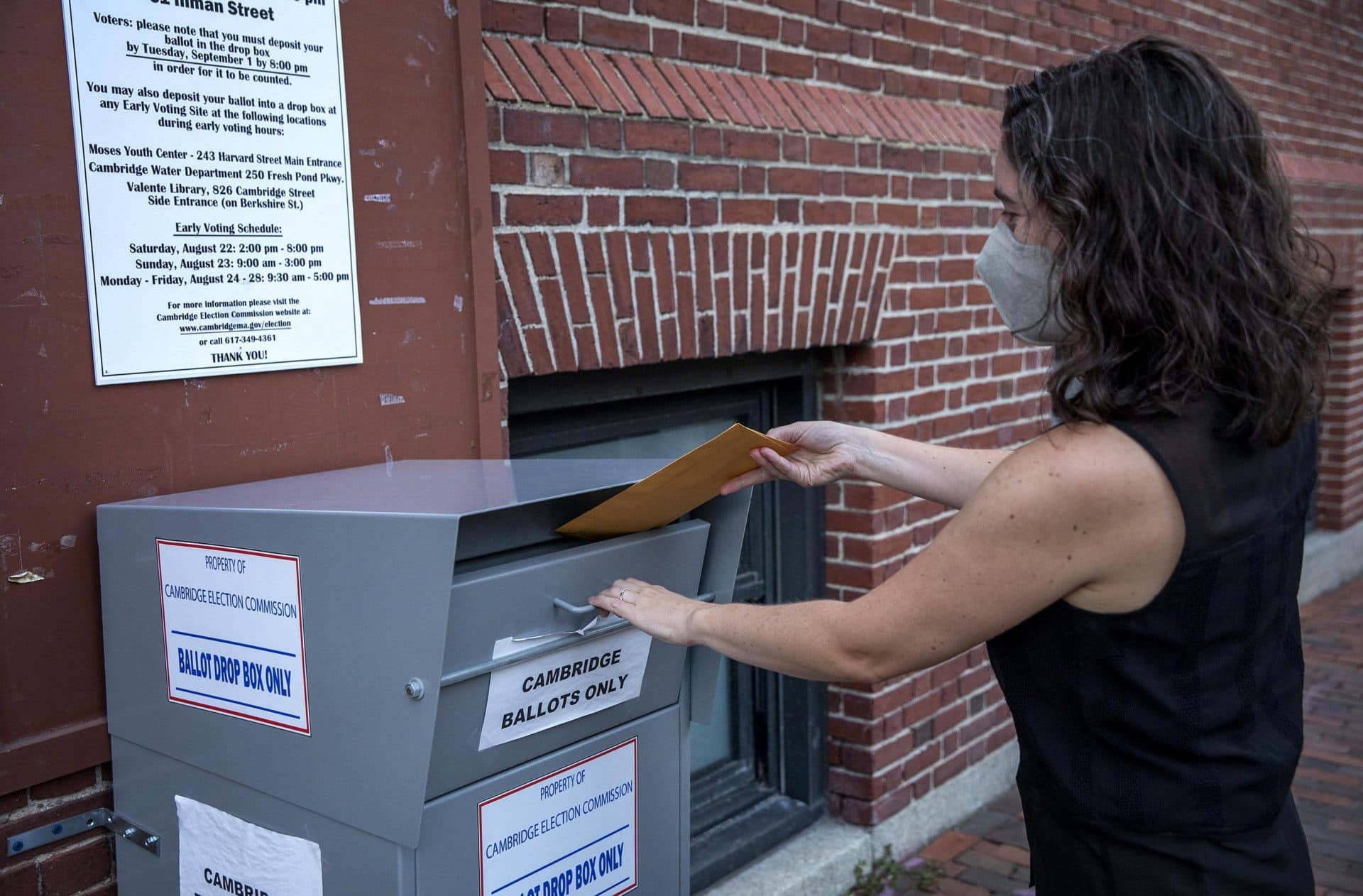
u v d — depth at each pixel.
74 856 1.85
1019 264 1.44
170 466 1.86
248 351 1.93
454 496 1.55
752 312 3.03
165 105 1.79
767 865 3.44
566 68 2.54
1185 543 1.26
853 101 3.40
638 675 1.78
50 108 1.68
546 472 1.79
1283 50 6.18
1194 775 1.33
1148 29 4.92
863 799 3.66
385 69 2.10
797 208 3.14
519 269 2.43
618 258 2.64
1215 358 1.25
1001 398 4.09
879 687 3.60
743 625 1.51
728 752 3.78
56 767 1.77
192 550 1.64
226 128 1.87
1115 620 1.30
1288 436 1.31
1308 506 1.45
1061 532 1.26
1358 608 6.95
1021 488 1.27
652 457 3.30
